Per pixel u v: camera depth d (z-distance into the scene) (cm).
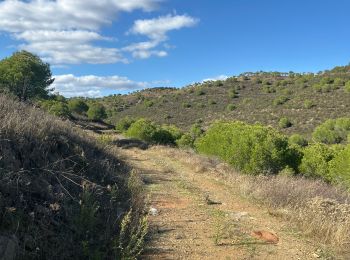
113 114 8488
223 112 6869
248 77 9781
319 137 4328
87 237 520
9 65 3039
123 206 707
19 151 585
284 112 5938
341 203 866
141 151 2178
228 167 1558
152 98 9731
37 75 3238
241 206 925
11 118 627
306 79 7931
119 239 512
